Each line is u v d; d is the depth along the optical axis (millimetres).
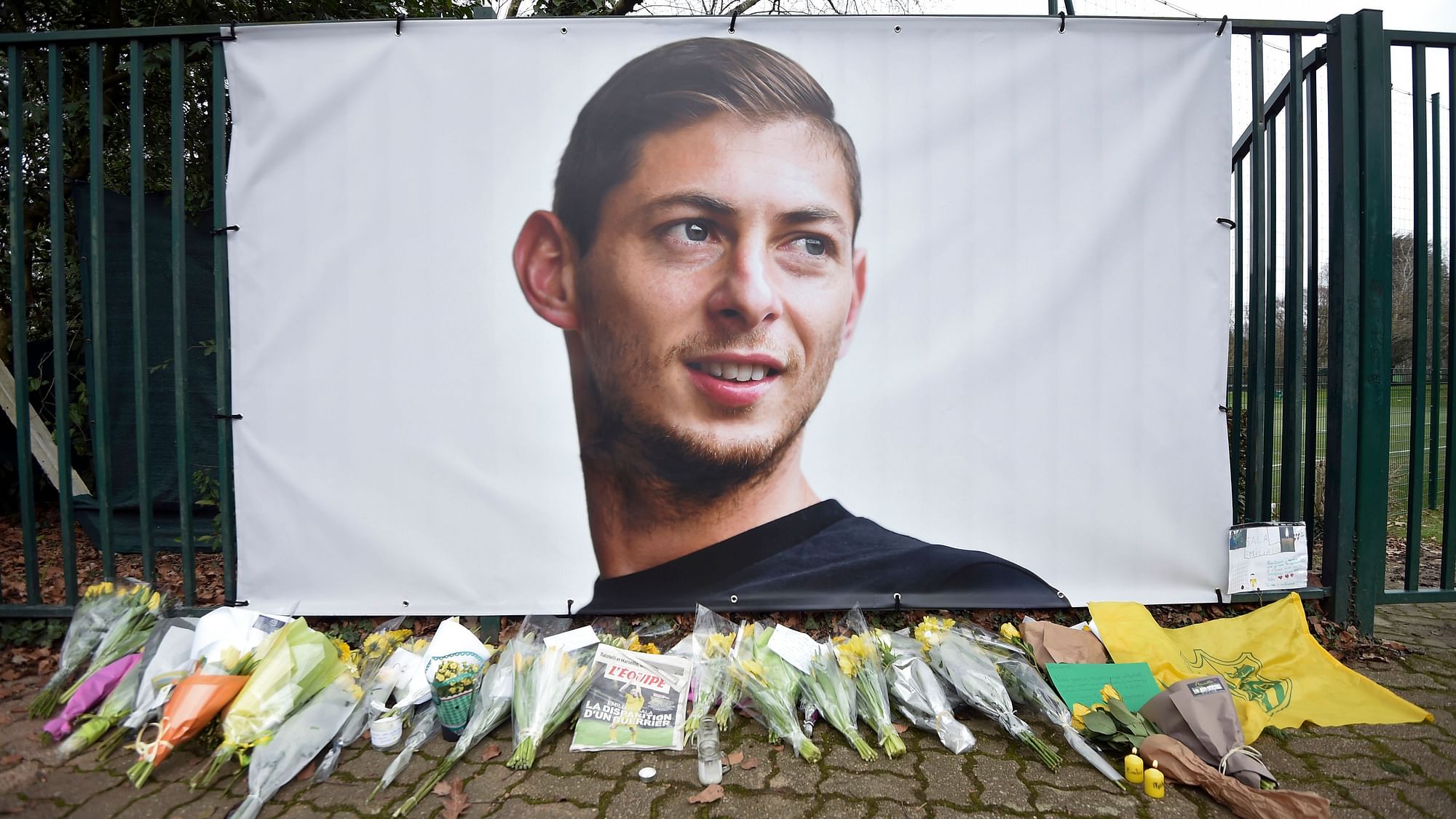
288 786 2025
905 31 2807
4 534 4512
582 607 2869
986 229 2828
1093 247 2836
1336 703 2373
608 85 2801
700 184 2805
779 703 2258
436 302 2820
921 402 2848
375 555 2854
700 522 2863
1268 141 3193
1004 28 2809
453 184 2809
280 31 2795
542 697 2232
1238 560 2875
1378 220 2820
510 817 1879
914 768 2100
